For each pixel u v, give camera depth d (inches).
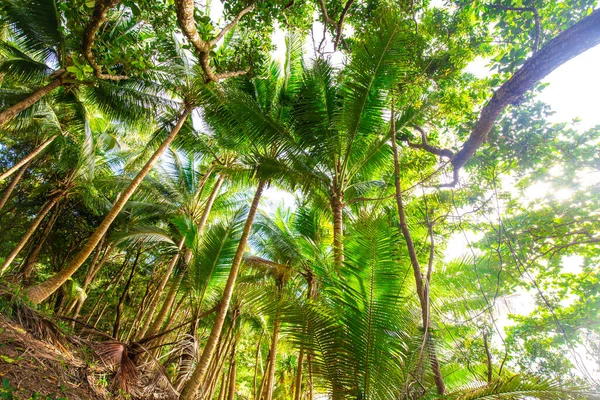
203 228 458.3
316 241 382.3
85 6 187.8
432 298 211.0
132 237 328.5
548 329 253.0
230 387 456.1
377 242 154.0
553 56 137.0
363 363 151.1
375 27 238.7
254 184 359.6
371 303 152.3
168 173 506.6
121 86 355.9
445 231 260.7
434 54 228.4
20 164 383.9
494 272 217.3
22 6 299.9
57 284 277.4
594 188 222.1
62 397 148.9
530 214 239.9
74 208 529.3
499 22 207.8
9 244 506.0
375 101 264.7
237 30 377.1
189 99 368.8
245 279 389.1
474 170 226.5
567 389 108.8
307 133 306.5
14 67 340.2
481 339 211.5
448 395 127.2
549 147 203.6
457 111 240.5
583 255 247.4
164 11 230.5
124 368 222.4
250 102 310.0
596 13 125.3
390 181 305.0
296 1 229.5
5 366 144.1
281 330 175.2
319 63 285.7
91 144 403.2
